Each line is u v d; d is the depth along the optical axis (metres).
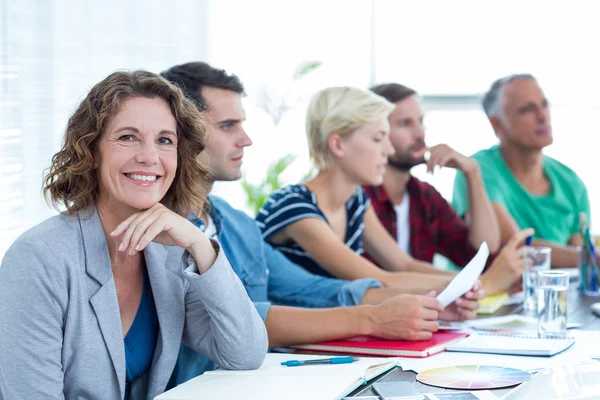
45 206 2.58
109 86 1.31
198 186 1.45
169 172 1.35
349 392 1.20
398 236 2.76
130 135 1.31
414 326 1.54
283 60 3.77
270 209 2.21
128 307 1.38
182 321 1.41
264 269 1.91
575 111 4.00
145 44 2.93
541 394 1.12
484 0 4.02
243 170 3.71
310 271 2.21
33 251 1.25
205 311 1.42
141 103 1.31
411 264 2.52
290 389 1.20
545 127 3.00
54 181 1.33
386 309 1.58
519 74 3.05
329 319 1.58
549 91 4.02
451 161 2.72
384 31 4.05
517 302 2.13
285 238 2.21
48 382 1.23
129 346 1.37
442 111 4.03
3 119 2.47
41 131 2.57
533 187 3.08
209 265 1.36
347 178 2.26
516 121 3.00
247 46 3.52
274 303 2.00
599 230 4.00
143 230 1.30
